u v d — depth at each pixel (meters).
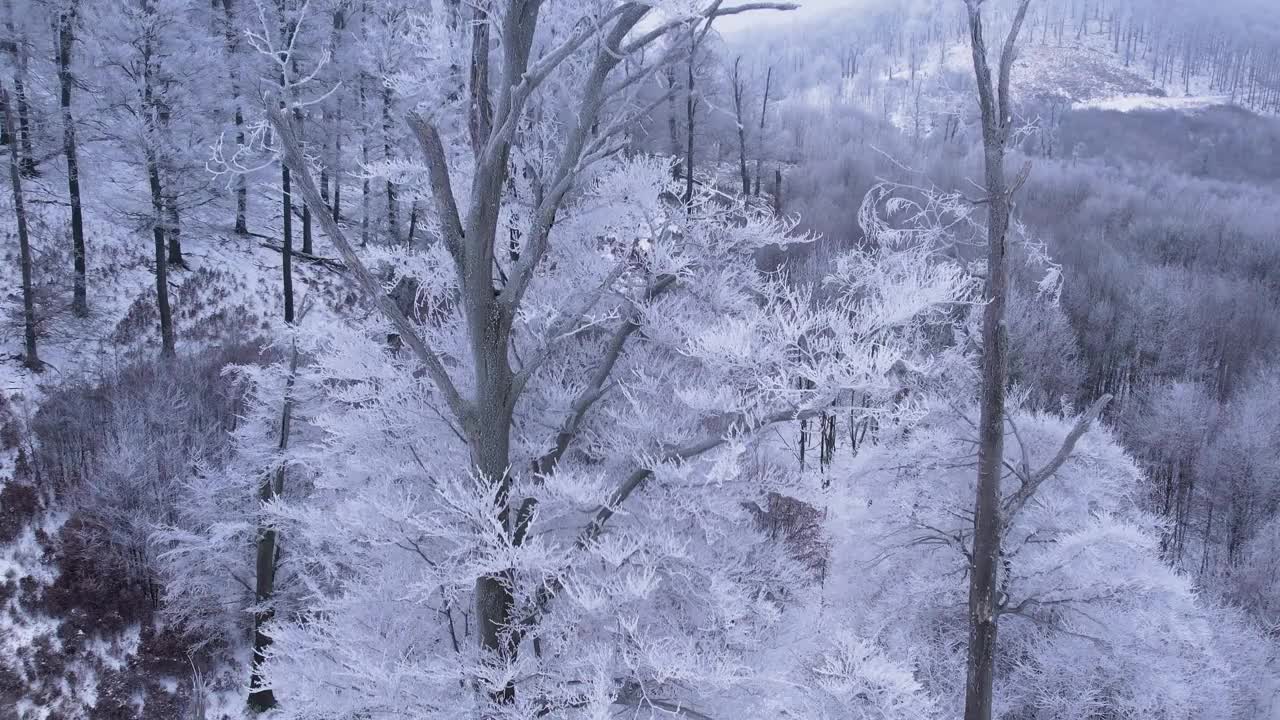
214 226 25.41
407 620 6.27
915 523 11.26
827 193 45.34
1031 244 7.61
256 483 14.27
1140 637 9.86
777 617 6.14
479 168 5.48
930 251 7.07
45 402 18.03
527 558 4.81
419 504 6.36
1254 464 24.39
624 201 6.65
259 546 14.10
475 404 5.78
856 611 11.18
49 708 13.07
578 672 5.49
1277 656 15.14
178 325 22.47
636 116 5.52
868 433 12.35
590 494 5.56
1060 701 10.01
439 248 6.93
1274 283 42.47
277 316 24.39
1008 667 10.97
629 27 5.39
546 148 7.08
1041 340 26.66
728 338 5.39
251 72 18.58
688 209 6.84
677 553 5.70
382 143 20.11
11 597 14.44
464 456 6.57
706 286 6.91
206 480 15.50
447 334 6.82
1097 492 10.98
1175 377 31.55
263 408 14.91
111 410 17.53
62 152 21.44
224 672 14.80
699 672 5.12
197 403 18.30
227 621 15.23
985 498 7.09
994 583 7.15
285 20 16.52
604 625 5.69
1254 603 19.30
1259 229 49.69
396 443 6.70
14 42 20.62
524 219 6.91
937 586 10.87
